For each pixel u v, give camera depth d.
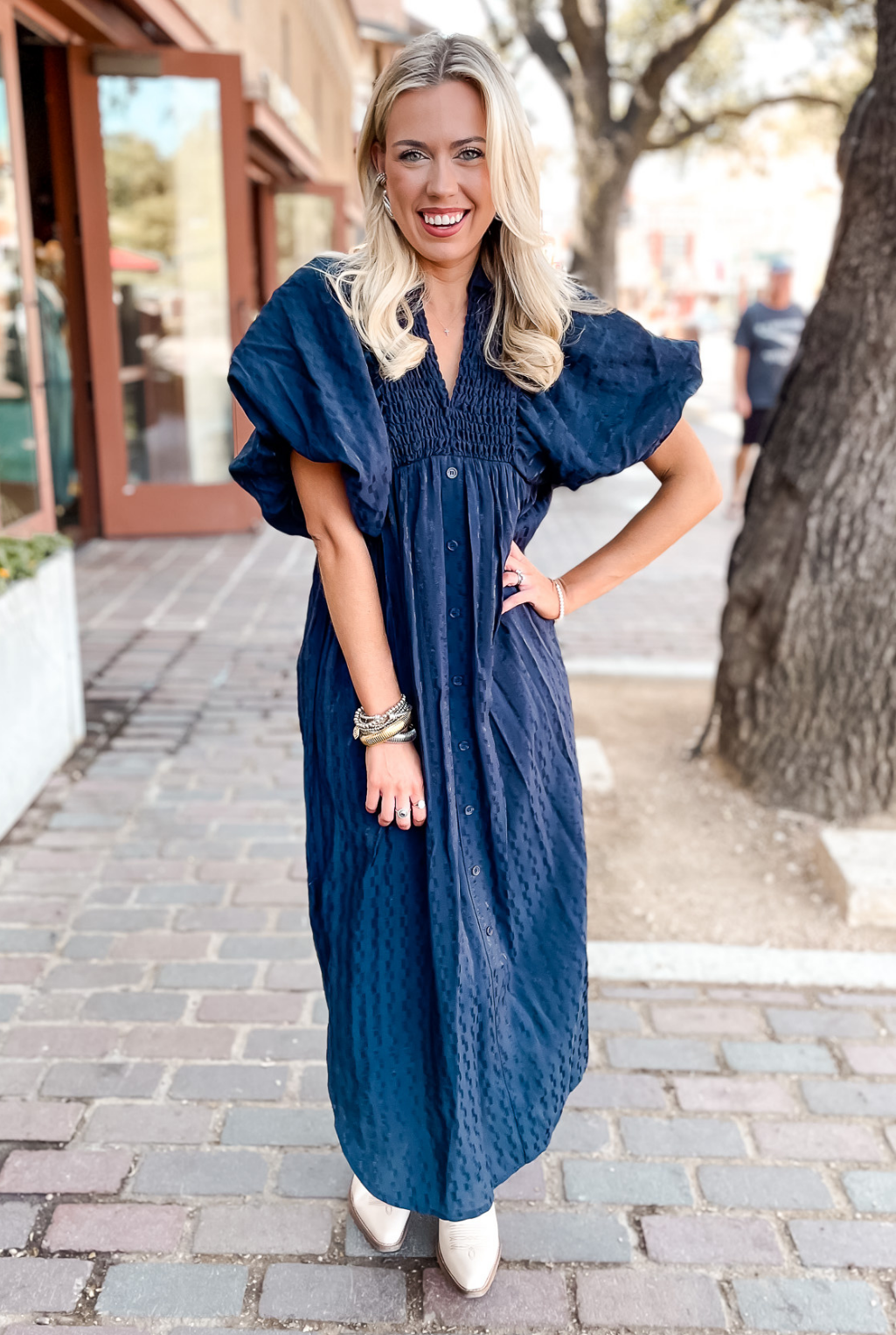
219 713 4.45
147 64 6.99
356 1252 1.94
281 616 5.81
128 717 4.38
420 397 1.55
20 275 5.85
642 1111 2.30
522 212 1.50
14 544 3.69
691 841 3.46
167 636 5.44
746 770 3.74
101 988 2.65
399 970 1.70
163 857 3.28
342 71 22.05
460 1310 1.83
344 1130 1.77
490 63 1.46
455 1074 1.65
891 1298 1.88
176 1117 2.24
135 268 7.45
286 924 2.94
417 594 1.59
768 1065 2.45
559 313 1.61
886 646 3.41
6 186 5.66
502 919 1.74
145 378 7.65
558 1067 1.81
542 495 1.74
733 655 3.75
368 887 1.68
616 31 16.39
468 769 1.66
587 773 3.84
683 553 7.62
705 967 2.78
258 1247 1.94
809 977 2.75
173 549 7.38
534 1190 2.09
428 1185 1.74
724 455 12.45
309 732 1.73
